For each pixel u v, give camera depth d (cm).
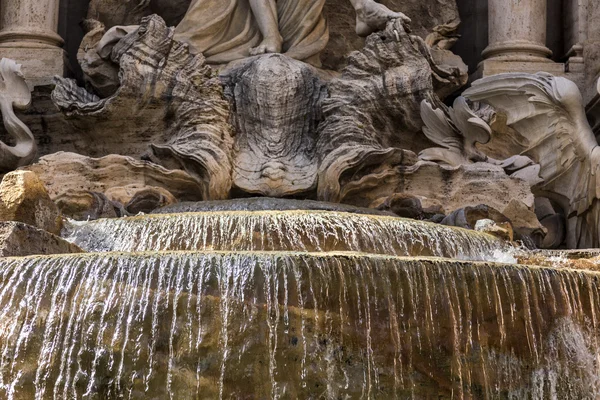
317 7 2470
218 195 2144
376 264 1323
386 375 1299
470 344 1341
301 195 2195
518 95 2280
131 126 2261
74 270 1310
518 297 1380
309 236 1688
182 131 2231
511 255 1739
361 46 2591
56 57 2461
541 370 1384
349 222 1708
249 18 2469
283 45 2461
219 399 1264
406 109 2267
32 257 1338
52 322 1292
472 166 2180
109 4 2553
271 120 2252
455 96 2605
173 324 1278
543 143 2267
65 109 2261
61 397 1277
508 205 2116
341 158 2131
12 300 1306
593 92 2456
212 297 1284
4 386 1282
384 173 2150
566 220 2306
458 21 2581
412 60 2286
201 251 1334
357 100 2252
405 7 2597
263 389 1270
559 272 1423
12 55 2455
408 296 1323
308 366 1279
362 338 1299
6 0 2519
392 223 1727
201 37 2427
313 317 1289
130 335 1279
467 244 1747
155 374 1270
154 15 2278
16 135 2231
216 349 1273
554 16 2684
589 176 2178
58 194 2020
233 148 2225
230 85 2322
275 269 1298
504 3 2556
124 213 2016
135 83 2223
